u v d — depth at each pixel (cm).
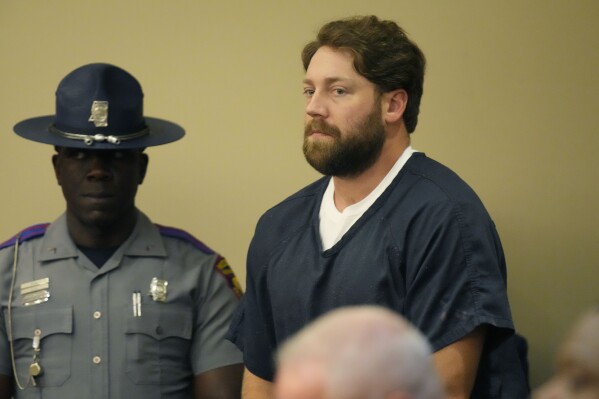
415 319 830
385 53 861
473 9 1312
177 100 1354
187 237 1134
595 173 1291
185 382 1086
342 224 879
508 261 1298
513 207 1300
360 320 406
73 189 1068
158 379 1063
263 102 1345
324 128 861
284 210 945
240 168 1345
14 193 1365
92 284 1075
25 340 1061
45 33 1369
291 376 400
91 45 1365
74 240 1092
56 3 1370
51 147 1365
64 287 1072
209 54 1353
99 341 1058
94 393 1045
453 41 1314
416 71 884
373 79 859
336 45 866
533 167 1299
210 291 1105
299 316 885
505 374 835
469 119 1309
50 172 1362
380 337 400
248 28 1349
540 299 1295
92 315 1064
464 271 821
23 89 1369
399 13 1323
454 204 835
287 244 918
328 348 400
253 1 1348
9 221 1364
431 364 408
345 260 862
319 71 866
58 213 1360
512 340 842
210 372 1076
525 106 1302
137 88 1105
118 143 1066
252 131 1345
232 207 1344
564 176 1295
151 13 1361
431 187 853
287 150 1339
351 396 394
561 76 1298
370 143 862
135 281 1084
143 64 1359
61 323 1058
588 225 1291
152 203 1347
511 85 1305
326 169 867
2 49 1370
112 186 1067
